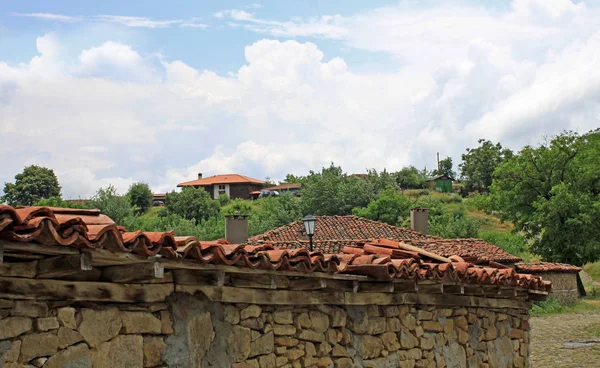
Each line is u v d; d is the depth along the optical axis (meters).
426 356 7.72
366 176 74.69
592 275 43.66
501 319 9.59
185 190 63.38
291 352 5.94
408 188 82.31
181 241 4.49
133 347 4.52
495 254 29.58
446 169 105.50
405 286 6.99
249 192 85.81
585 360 17.09
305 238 27.59
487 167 88.94
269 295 5.67
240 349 5.38
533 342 20.83
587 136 42.62
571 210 38.28
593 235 38.19
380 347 6.98
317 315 6.30
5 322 3.74
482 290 8.41
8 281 3.76
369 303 6.78
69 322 4.11
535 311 29.89
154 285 4.67
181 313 4.90
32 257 3.83
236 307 5.44
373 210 50.78
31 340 3.87
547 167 40.84
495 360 9.19
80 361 4.14
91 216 4.21
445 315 8.22
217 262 4.68
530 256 45.09
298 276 5.70
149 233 4.29
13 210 3.20
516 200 41.19
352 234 27.94
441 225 48.25
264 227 48.97
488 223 62.44
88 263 3.73
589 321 26.39
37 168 69.44
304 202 54.75
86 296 4.20
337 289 6.30
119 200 48.69
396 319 7.33
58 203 48.09
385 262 6.54
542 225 39.62
